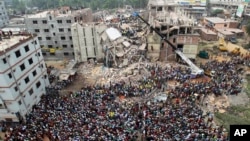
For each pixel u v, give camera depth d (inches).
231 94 1658.5
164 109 1380.4
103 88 1745.8
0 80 1334.9
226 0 4849.9
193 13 4692.4
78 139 1146.7
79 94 1646.2
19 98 1454.2
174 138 1128.2
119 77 1967.3
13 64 1395.2
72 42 2544.3
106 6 6427.2
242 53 2509.8
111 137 1157.1
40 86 1732.3
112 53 2226.9
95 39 2320.4
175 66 2126.0
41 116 1390.3
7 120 1471.5
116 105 1475.1
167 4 2719.0
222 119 1387.8
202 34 3191.4
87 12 2817.4
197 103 1531.7
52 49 2618.1
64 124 1273.4
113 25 2834.6
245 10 3964.1
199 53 2464.3
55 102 1544.0
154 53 2279.8
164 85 1768.0
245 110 1487.5
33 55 1622.8
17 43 1444.4
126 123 1269.7
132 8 6151.6
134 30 3016.7
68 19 2432.3
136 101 1561.3
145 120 1285.7
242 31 3193.9
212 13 4468.5
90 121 1290.6
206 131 1188.5
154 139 1139.3
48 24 2481.5
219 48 2655.0
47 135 1222.3
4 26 3863.2
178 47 2258.9
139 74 1962.4
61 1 6697.8
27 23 2503.7
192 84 1704.0
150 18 2504.9
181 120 1264.8
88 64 2390.5
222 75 1841.8
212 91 1643.7
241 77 1895.9
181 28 2196.1
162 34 2212.1
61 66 2406.5
